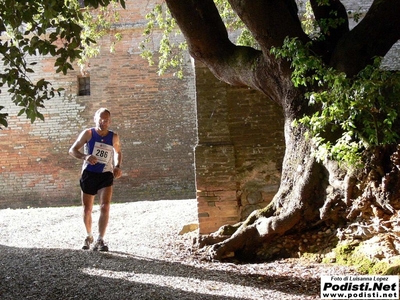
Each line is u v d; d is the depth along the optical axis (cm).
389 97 602
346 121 579
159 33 1778
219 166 821
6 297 460
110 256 659
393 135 574
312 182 659
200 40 727
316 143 622
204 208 817
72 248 723
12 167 1775
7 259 629
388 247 575
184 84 1775
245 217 818
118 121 1772
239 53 735
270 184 823
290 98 689
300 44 609
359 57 659
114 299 460
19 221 1182
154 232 929
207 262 674
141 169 1762
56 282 514
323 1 680
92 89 1780
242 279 572
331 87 611
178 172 1759
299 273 593
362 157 616
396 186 596
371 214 615
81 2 1596
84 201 713
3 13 554
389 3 652
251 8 663
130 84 1777
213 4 726
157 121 1772
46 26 548
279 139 827
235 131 833
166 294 482
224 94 837
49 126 1778
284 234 679
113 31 1769
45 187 1770
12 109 1773
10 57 552
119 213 1245
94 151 706
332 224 654
